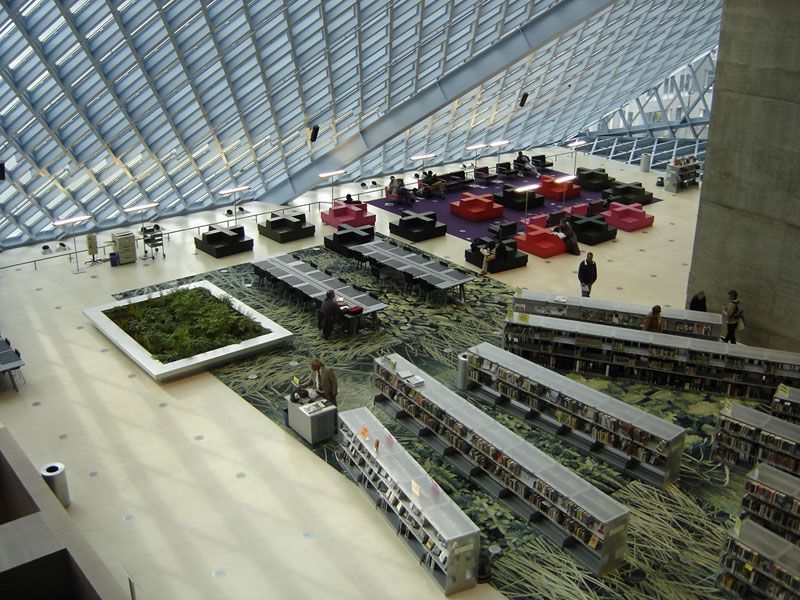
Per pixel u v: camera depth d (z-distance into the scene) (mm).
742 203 18297
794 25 16203
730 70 17688
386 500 12406
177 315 19797
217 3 19406
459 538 10727
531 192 31656
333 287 20812
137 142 23844
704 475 13906
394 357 16172
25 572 6121
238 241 25438
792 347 17938
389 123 29016
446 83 27844
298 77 23969
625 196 31531
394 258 23141
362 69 25219
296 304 21219
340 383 16922
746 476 12664
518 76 33625
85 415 15641
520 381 15320
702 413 15977
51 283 22766
